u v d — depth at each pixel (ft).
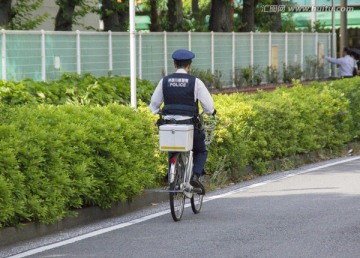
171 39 192.65
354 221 71.00
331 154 131.64
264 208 79.46
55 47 150.30
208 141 79.20
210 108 74.59
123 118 80.69
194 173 76.59
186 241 63.98
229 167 102.47
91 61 161.17
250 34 232.94
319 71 277.03
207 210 79.77
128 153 78.07
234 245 61.93
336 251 59.11
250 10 272.92
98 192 75.20
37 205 66.13
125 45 172.24
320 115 127.44
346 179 100.94
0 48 137.49
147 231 68.80
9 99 123.03
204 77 203.41
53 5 239.71
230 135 100.48
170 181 72.49
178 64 75.20
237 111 104.37
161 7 326.24
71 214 71.82
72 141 72.90
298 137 120.47
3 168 64.03
